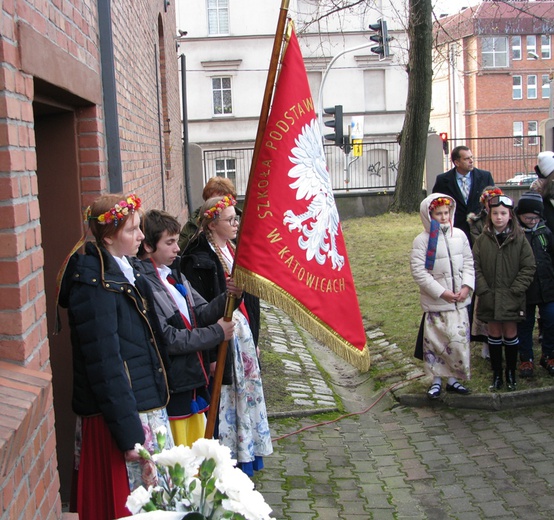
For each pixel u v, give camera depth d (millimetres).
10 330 2963
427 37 18406
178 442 4039
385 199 20219
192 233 5656
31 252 3135
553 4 48031
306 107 3697
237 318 4734
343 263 3758
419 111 18797
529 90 52344
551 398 6316
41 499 3012
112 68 5137
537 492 4812
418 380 6961
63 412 4621
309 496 4863
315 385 7293
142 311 3539
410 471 5254
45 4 3641
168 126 13555
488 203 6359
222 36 33281
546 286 6441
